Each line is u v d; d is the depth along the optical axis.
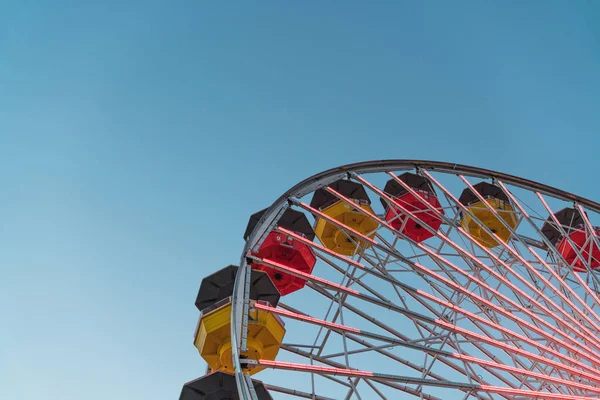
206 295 26.83
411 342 21.06
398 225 32.12
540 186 29.33
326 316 21.39
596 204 29.14
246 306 20.25
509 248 25.55
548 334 23.33
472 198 33.56
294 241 28.72
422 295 22.86
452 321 23.41
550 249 26.94
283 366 18.39
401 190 32.38
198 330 24.86
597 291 25.59
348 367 19.28
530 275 26.14
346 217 31.73
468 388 20.02
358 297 21.83
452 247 25.19
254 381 22.11
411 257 24.42
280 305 26.03
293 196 25.17
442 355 20.94
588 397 21.89
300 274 21.80
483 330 24.81
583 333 24.12
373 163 27.81
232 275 26.53
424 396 23.27
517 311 24.12
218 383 22.45
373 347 20.70
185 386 22.50
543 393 20.98
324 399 20.78
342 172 27.05
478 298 23.52
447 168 28.97
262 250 28.47
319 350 22.17
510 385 23.92
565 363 23.97
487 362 21.47
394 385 22.53
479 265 24.88
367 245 25.44
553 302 24.52
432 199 32.09
